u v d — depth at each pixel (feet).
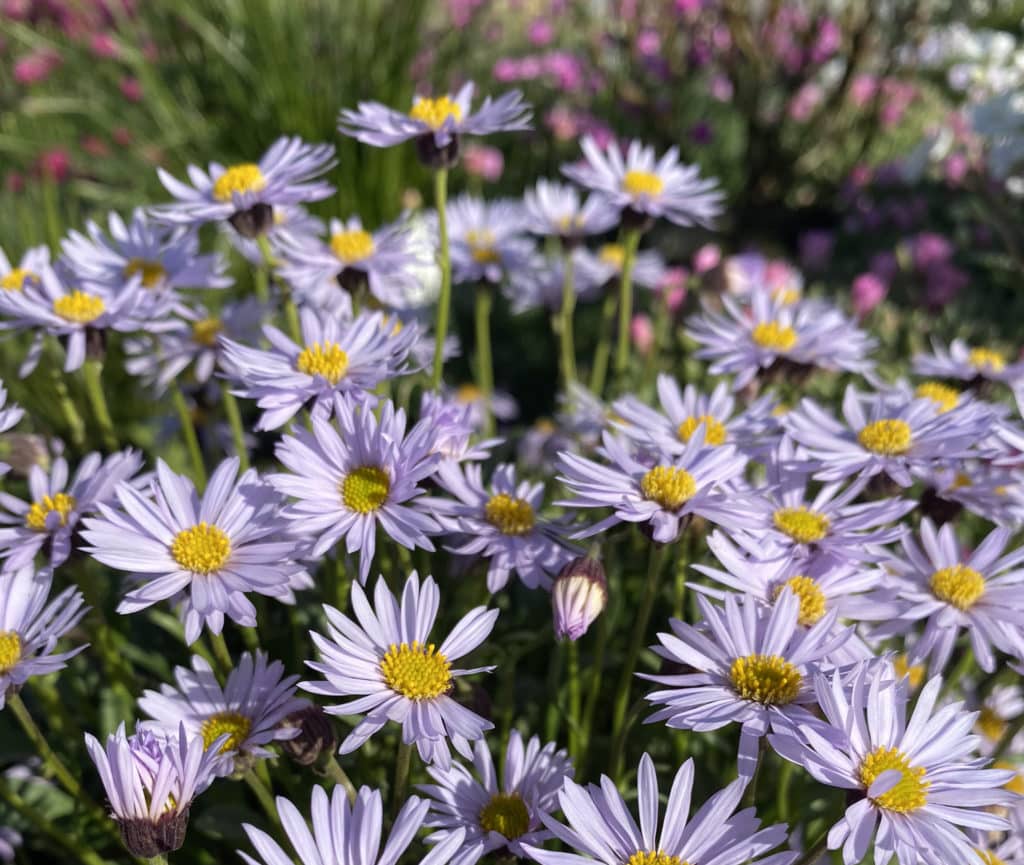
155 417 1.52
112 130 2.63
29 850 0.89
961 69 2.19
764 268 1.66
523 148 2.74
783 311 1.06
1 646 0.64
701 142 2.67
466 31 2.83
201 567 0.66
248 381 0.75
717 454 0.73
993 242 2.21
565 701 0.84
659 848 0.55
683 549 0.79
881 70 2.79
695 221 1.27
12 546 0.74
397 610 0.64
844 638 0.61
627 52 2.83
